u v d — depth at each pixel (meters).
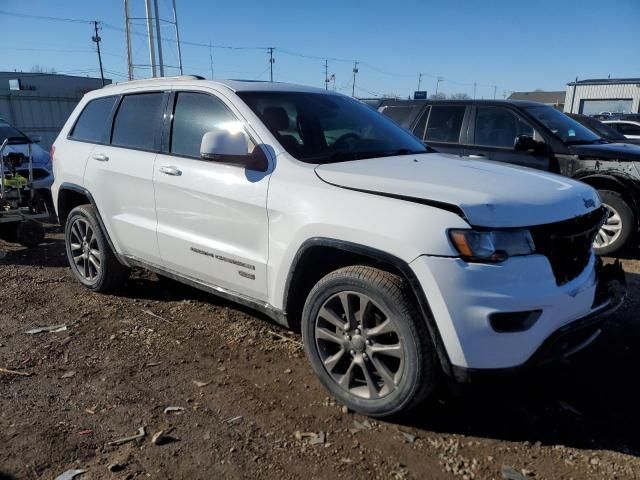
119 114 4.63
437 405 3.20
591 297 2.97
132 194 4.32
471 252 2.62
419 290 2.71
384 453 2.78
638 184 6.20
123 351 3.87
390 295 2.82
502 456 2.76
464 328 2.64
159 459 2.71
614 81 41.81
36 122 28.97
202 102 3.95
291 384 3.43
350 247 2.93
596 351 3.92
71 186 4.94
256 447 2.81
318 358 3.24
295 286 3.32
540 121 6.85
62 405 3.18
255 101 3.74
